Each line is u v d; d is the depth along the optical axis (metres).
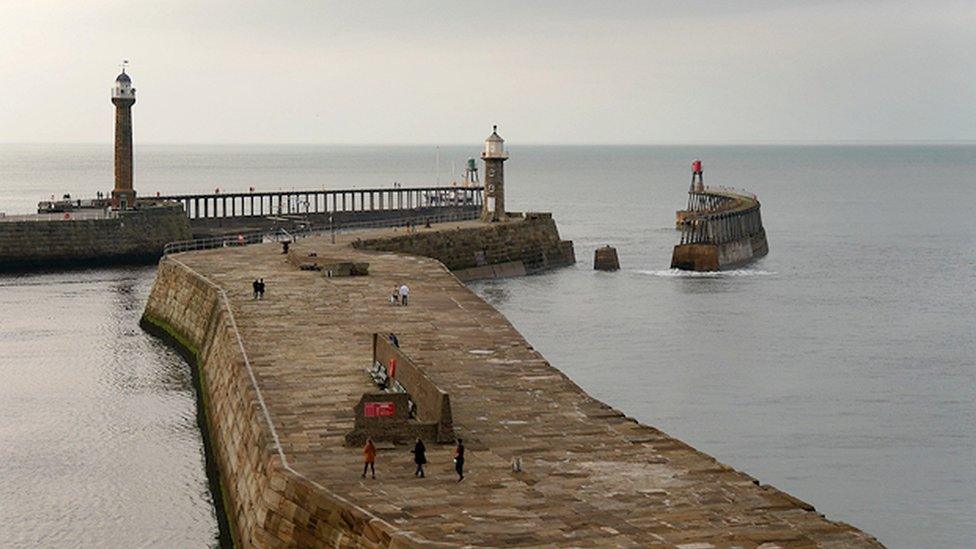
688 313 112.75
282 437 47.44
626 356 91.75
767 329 104.25
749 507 39.66
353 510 38.84
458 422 49.97
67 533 52.00
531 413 51.47
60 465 61.28
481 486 41.72
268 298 83.00
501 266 142.12
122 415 70.81
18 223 137.50
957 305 119.38
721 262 153.38
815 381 83.50
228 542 50.69
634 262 158.25
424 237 132.50
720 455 65.81
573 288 130.50
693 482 42.25
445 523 37.97
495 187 151.00
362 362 61.56
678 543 36.28
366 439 46.50
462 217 175.25
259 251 116.75
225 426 59.34
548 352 93.06
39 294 118.44
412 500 40.19
